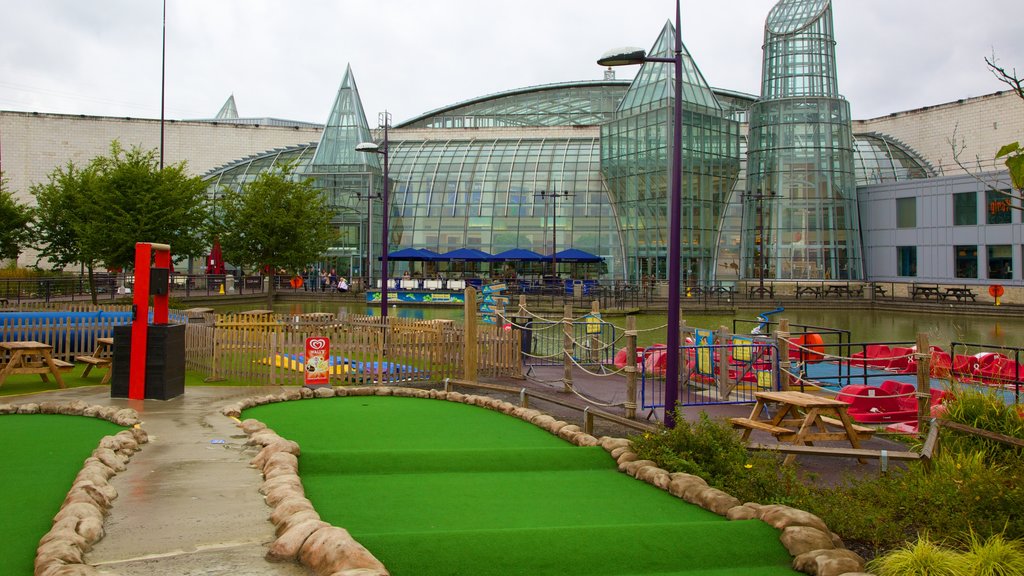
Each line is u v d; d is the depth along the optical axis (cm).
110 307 2697
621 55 1162
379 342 1669
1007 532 680
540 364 2058
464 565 555
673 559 598
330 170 5894
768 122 5516
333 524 667
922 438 1098
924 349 1164
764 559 616
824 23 5672
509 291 4753
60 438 971
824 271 5350
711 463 882
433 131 6962
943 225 5103
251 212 3900
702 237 5319
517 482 849
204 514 636
